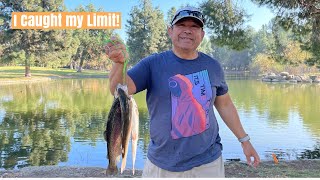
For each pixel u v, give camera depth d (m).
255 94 30.20
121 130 2.16
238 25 11.57
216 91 2.71
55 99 26.91
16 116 18.16
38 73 56.59
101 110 20.75
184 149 2.52
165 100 2.54
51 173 6.77
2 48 43.69
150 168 2.63
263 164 7.40
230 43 11.67
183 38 2.53
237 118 2.88
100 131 13.69
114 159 2.18
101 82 46.12
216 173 2.59
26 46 44.47
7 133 13.37
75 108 21.73
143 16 58.41
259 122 15.48
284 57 15.47
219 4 11.48
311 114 18.08
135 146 2.27
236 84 44.72
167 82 2.54
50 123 15.91
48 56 46.06
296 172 6.57
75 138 12.24
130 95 2.28
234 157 9.34
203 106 2.54
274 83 46.88
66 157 9.55
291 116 17.36
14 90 33.44
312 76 48.62
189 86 2.53
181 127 2.51
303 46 12.94
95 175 6.59
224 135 12.19
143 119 16.20
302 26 11.65
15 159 9.38
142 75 2.54
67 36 46.22
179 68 2.57
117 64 2.30
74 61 70.50
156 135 2.58
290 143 11.34
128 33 59.59
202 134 2.54
